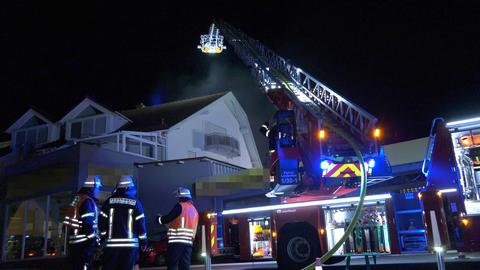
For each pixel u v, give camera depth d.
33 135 25.27
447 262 8.42
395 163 13.92
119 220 5.37
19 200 19.20
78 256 6.04
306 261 8.47
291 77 12.24
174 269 6.54
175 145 23.31
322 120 8.51
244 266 12.38
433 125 7.52
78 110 24.33
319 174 8.42
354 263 10.32
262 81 14.23
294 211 8.67
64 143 22.95
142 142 21.56
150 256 15.09
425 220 6.84
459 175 6.98
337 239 8.30
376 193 8.66
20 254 18.77
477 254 6.89
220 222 9.52
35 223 19.64
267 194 9.83
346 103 9.12
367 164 8.20
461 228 6.78
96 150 17.81
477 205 6.80
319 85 10.45
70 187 16.89
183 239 6.60
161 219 6.70
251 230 9.21
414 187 8.29
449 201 6.95
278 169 9.16
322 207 8.52
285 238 8.66
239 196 12.55
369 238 8.01
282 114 9.27
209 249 9.22
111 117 23.78
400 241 7.64
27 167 19.23
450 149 7.11
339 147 8.41
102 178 17.69
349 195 8.87
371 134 8.32
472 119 7.03
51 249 17.94
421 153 13.54
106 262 5.28
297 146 9.06
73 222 6.11
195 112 24.45
